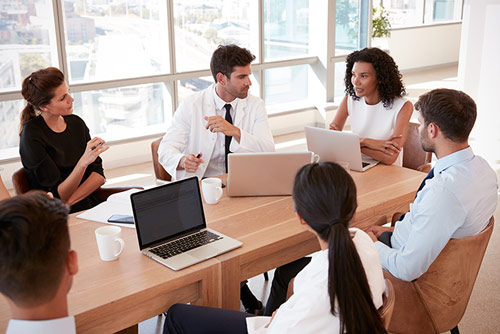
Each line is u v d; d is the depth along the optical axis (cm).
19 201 113
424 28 1032
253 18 600
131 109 546
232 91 294
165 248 198
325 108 650
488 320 276
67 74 489
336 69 673
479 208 200
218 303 194
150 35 536
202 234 209
